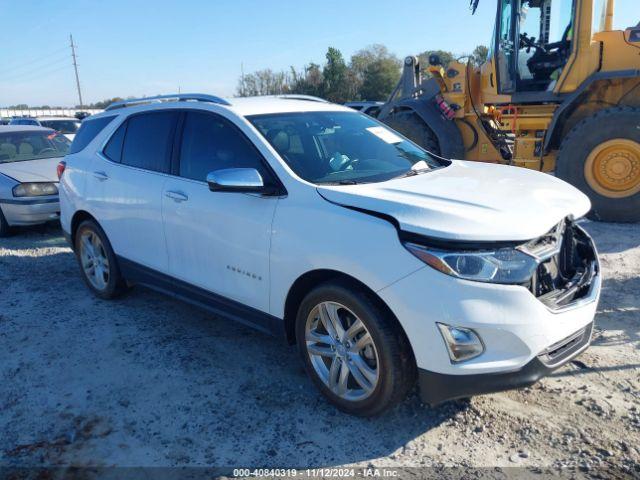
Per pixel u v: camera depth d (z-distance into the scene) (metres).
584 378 3.55
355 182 3.48
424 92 9.98
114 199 4.75
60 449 3.08
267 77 59.66
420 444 3.01
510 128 8.93
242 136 3.82
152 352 4.16
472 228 2.77
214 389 3.62
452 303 2.72
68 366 4.00
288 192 3.42
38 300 5.30
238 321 3.88
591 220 7.55
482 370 2.74
